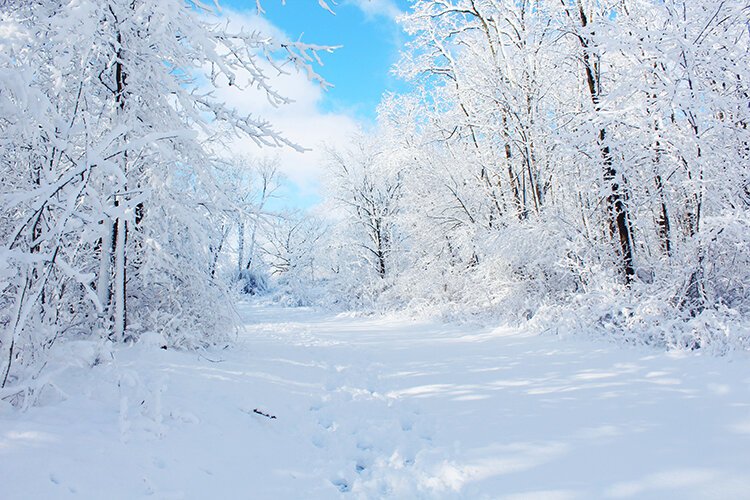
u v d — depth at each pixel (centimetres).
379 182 2430
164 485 250
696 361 545
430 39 1548
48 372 313
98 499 217
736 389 433
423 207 1708
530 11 1258
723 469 290
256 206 634
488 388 536
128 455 264
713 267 734
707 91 727
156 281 617
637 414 400
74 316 508
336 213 2608
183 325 633
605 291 847
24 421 268
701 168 730
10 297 340
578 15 1090
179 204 568
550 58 1161
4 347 284
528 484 293
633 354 630
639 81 789
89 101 441
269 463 329
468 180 1555
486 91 1341
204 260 666
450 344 928
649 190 961
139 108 539
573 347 733
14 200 274
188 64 509
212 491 264
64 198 335
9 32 300
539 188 1238
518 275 1257
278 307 2752
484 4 1373
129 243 593
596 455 325
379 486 319
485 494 285
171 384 426
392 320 1698
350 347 920
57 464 229
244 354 695
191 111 479
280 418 434
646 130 799
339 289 2484
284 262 2961
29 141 343
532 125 1184
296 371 625
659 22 837
